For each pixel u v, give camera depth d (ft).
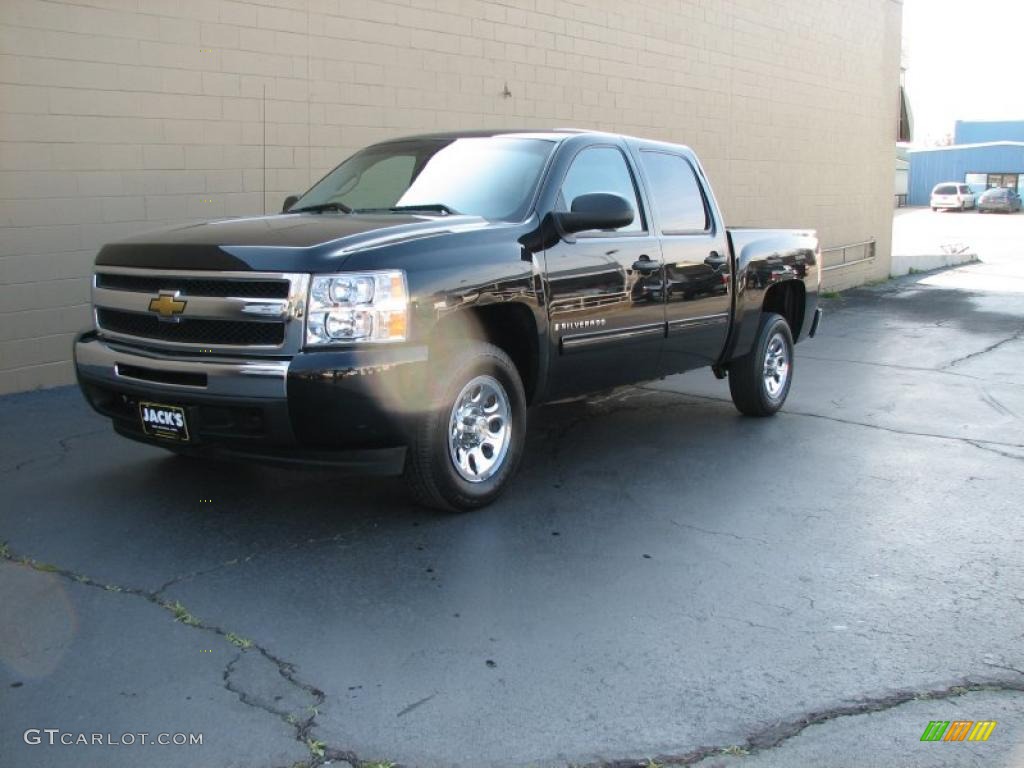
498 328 18.15
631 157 20.92
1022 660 12.42
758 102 52.26
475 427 16.90
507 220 17.69
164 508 17.19
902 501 18.67
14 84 24.12
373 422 14.97
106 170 26.04
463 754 10.20
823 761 10.21
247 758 10.06
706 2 47.26
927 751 10.43
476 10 35.14
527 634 12.85
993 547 16.33
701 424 24.71
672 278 20.88
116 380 16.11
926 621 13.50
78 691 11.24
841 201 61.87
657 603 13.89
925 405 27.48
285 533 16.14
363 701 11.16
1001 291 59.98
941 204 188.03
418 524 16.67
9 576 14.28
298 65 29.91
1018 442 23.27
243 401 14.69
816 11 56.70
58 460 19.86
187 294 15.34
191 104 27.50
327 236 15.37
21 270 24.88
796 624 13.34
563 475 19.88
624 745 10.42
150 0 26.32
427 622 13.12
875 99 64.69
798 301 26.61
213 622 12.96
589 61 40.50
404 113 33.17
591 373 19.30
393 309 14.99
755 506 18.21
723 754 10.30
